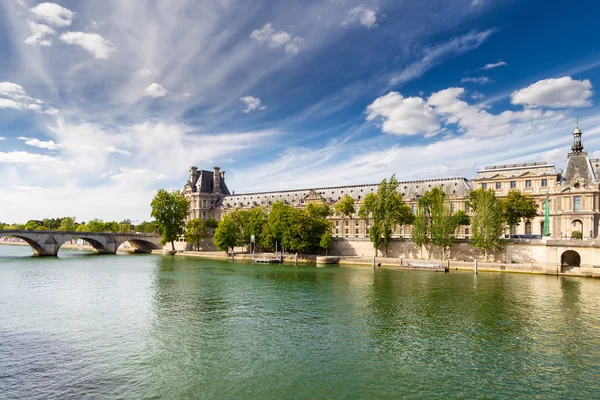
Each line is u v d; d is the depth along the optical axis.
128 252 167.25
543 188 122.31
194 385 27.61
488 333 39.69
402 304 52.31
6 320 42.91
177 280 73.06
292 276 80.31
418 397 26.38
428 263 98.50
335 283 70.31
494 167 136.00
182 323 42.41
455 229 115.19
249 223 132.38
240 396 26.16
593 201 109.94
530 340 37.69
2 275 76.94
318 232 123.62
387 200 113.25
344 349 34.94
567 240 87.19
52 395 25.80
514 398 26.38
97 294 57.81
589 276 79.06
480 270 92.19
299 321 43.59
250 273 85.25
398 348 35.28
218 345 35.62
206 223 164.88
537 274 84.88
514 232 122.62
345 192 168.00
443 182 147.25
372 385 28.02
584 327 41.81
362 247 121.56
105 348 34.47
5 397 25.42
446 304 52.34
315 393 26.75
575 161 117.69
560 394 26.98
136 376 28.91
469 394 26.86
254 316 45.62
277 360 32.25
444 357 33.28
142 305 50.69
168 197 152.62
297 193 183.62
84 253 149.62
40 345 35.03
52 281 69.75
